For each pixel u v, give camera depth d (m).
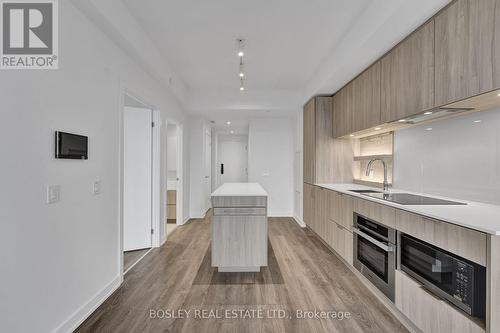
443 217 1.58
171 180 5.83
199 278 2.92
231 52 3.62
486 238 1.32
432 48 2.03
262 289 2.65
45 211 1.75
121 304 2.37
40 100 1.72
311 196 4.59
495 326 1.29
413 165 2.91
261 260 2.97
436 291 1.68
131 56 2.99
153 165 4.02
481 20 1.60
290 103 5.46
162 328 2.01
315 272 3.07
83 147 2.11
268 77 4.63
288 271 3.10
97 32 2.35
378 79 2.89
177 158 5.45
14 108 1.54
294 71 4.31
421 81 2.16
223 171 9.14
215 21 2.83
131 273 3.06
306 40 3.23
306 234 4.77
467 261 1.46
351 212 2.97
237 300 2.43
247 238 2.97
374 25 2.35
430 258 1.74
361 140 4.22
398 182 3.18
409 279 1.93
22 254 1.57
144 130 3.98
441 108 2.02
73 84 2.03
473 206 1.96
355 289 2.64
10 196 1.50
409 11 2.00
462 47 1.75
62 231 1.91
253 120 6.45
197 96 5.45
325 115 4.39
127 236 3.90
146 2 2.49
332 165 4.34
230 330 1.98
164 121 4.26
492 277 1.30
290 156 6.47
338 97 4.13
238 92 5.45
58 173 1.87
